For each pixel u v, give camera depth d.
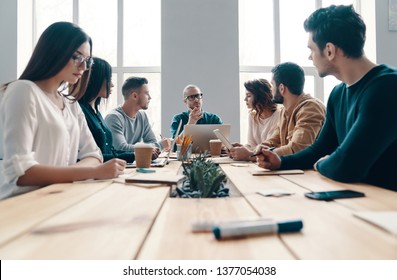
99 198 0.73
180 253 0.40
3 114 1.06
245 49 4.12
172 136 3.20
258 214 0.59
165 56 3.72
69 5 4.13
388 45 3.82
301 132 1.66
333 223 0.53
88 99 1.85
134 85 2.72
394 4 3.81
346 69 1.14
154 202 0.69
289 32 4.15
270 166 1.25
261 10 4.13
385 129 0.95
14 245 0.43
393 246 0.42
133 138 2.79
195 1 3.72
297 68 1.92
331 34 1.12
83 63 1.23
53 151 1.16
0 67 3.76
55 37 1.18
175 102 3.72
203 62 3.72
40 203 0.68
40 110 1.12
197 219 0.55
